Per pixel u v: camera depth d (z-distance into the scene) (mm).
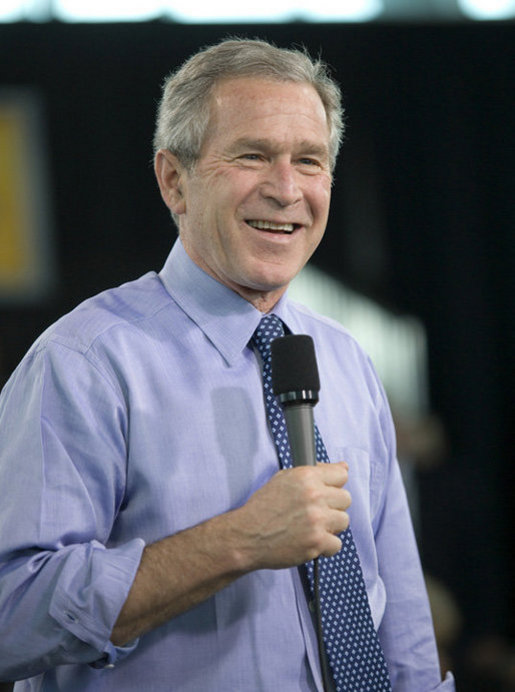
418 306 15438
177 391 6145
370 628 6215
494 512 15367
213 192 6293
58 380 5941
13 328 14172
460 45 15281
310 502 5508
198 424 6113
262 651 5875
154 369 6164
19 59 14258
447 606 15062
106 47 14430
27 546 5617
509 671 14781
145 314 6395
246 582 5934
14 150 14258
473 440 15492
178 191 6656
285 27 14906
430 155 15391
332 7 15039
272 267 6301
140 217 14531
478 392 15469
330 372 6910
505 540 15336
